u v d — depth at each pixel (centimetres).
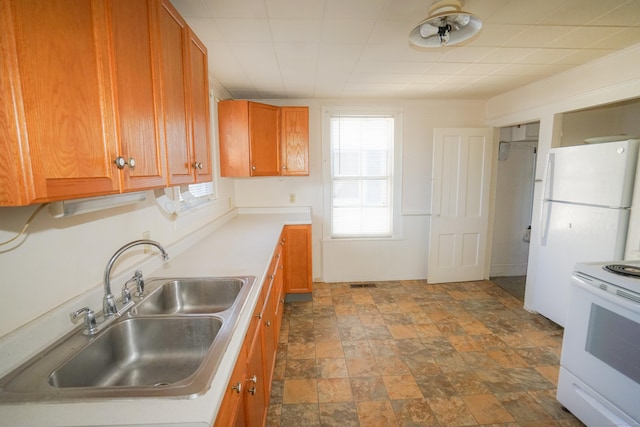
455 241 368
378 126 362
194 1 145
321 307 308
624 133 309
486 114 362
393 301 321
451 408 175
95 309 114
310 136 353
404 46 200
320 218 368
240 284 147
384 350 233
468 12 148
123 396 71
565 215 246
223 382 75
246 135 286
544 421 166
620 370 141
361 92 318
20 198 58
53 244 98
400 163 365
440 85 295
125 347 109
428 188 372
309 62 229
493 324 271
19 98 57
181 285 148
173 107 120
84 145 72
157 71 106
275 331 212
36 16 60
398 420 166
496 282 374
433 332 259
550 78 270
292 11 155
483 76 267
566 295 249
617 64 215
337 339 249
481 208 365
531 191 387
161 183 110
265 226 286
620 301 139
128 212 142
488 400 181
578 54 218
